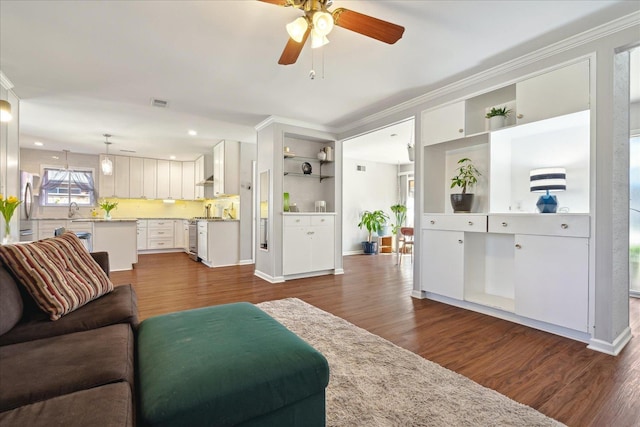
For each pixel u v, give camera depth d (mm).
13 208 2643
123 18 2158
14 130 3488
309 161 5188
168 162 7840
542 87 2562
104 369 1067
